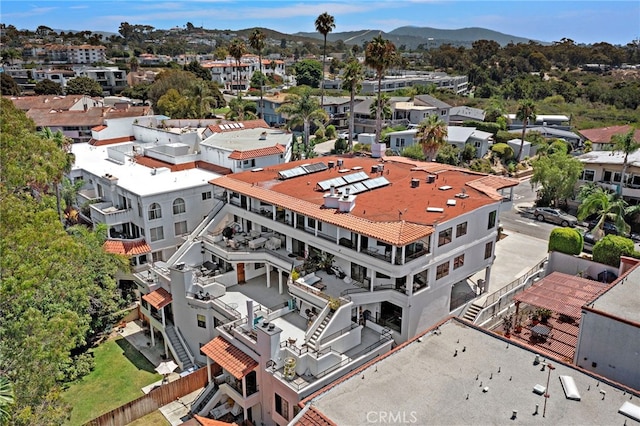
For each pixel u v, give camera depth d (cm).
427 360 2375
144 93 13475
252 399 3138
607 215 5303
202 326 3897
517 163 8850
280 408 3028
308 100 8344
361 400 2108
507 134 10038
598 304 2658
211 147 5819
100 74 17050
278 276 4288
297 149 7744
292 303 3684
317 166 4853
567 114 13138
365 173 4622
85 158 6419
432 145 6588
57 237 2764
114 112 9819
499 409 2028
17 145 3219
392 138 9212
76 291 3484
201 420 2825
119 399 3566
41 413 2488
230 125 7100
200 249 4425
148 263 4775
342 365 3072
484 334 2586
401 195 4016
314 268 3744
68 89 14538
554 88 16038
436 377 2250
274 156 5741
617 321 2497
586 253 5050
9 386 2200
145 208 4712
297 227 3909
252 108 12519
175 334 4097
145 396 3347
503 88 16475
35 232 2597
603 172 6150
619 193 5844
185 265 4066
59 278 3288
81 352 4103
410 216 3512
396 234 3167
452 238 3556
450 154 8075
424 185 4316
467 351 2438
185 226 5062
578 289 3659
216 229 4628
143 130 7238
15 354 2508
